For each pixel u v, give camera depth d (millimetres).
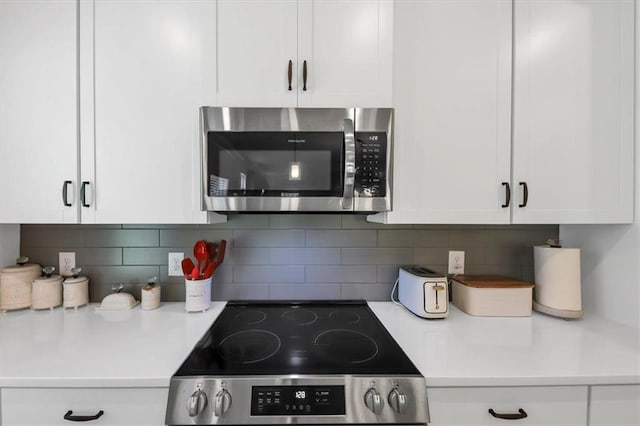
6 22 1058
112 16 1069
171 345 945
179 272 1389
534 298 1313
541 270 1271
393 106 1109
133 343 958
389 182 1071
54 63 1063
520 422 810
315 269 1409
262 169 1044
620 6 1135
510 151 1134
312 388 757
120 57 1073
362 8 1086
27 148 1068
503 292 1234
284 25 1080
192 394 741
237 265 1398
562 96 1131
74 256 1366
